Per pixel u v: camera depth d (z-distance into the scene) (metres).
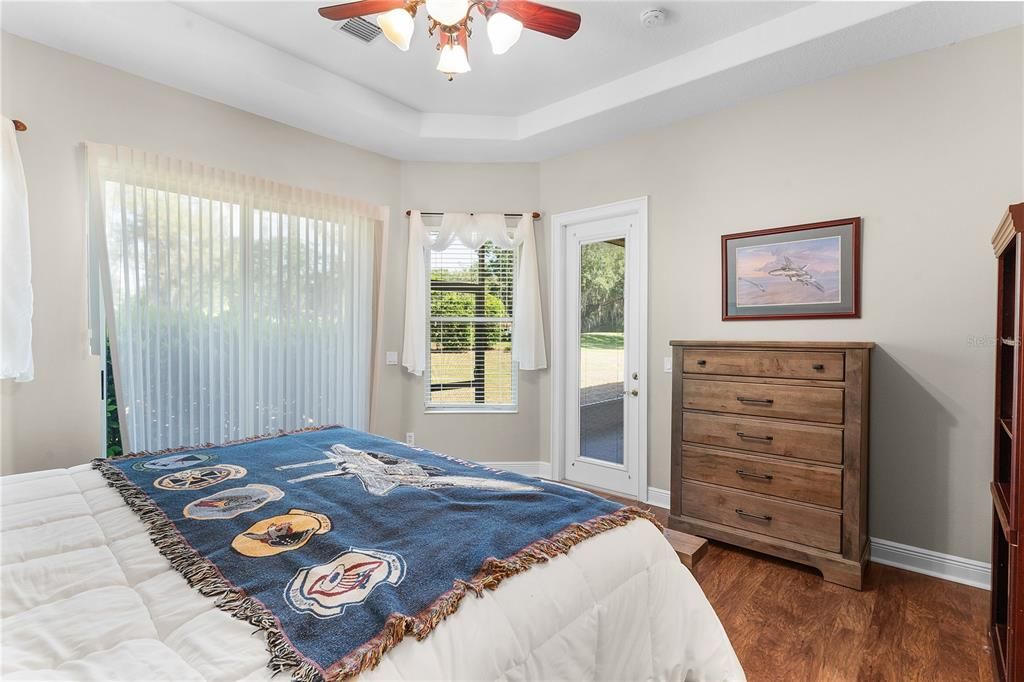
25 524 1.23
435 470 1.77
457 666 0.84
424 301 4.19
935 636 2.01
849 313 2.77
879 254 2.69
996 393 1.95
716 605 2.24
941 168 2.52
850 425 2.36
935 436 2.54
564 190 4.09
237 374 3.16
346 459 1.90
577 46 2.82
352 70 3.08
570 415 4.16
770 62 2.67
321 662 0.75
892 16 2.27
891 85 2.65
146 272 2.79
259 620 0.84
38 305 2.45
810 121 2.91
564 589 1.08
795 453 2.53
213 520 1.27
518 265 4.29
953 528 2.49
